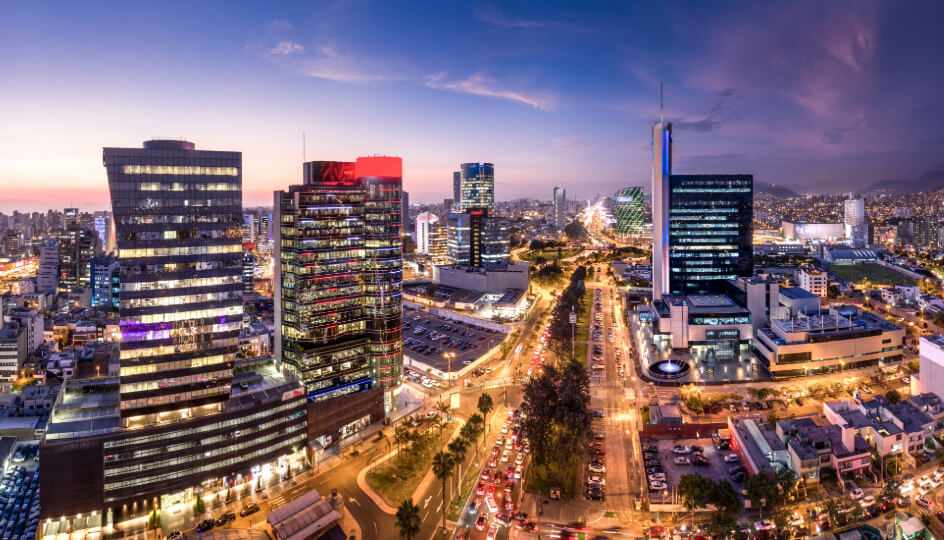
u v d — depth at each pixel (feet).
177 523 597.93
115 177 588.09
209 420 637.30
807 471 616.80
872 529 538.47
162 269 613.93
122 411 610.24
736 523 532.32
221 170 636.89
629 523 580.30
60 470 575.79
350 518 595.88
